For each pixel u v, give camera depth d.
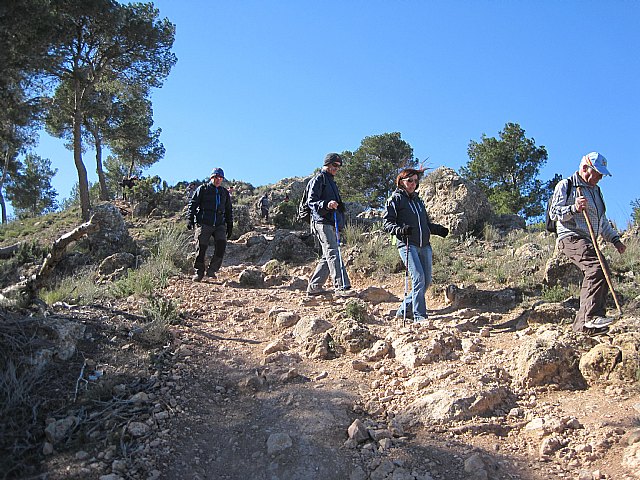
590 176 5.25
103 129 28.28
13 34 19.58
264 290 8.06
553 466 3.55
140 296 6.93
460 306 6.73
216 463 3.76
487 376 4.63
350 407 4.37
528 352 4.75
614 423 3.89
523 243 8.97
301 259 10.39
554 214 5.41
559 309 5.80
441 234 6.61
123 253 10.18
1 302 5.40
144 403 4.28
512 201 31.23
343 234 10.41
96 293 6.81
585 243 5.24
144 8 26.36
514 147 33.72
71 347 4.87
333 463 3.67
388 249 8.94
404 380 4.80
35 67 21.73
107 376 4.60
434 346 5.18
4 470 3.47
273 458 3.75
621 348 4.65
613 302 5.93
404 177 6.39
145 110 29.86
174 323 6.07
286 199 23.73
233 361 5.21
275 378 4.83
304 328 5.82
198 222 8.62
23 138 29.16
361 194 36.06
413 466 3.60
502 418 4.14
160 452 3.76
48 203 53.66
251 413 4.34
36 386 4.33
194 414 4.26
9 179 50.12
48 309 5.62
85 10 22.61
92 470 3.50
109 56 25.39
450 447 3.80
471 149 35.44
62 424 3.91
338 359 5.32
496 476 3.49
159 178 24.64
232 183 30.80
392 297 7.39
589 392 4.40
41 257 11.92
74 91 25.72
